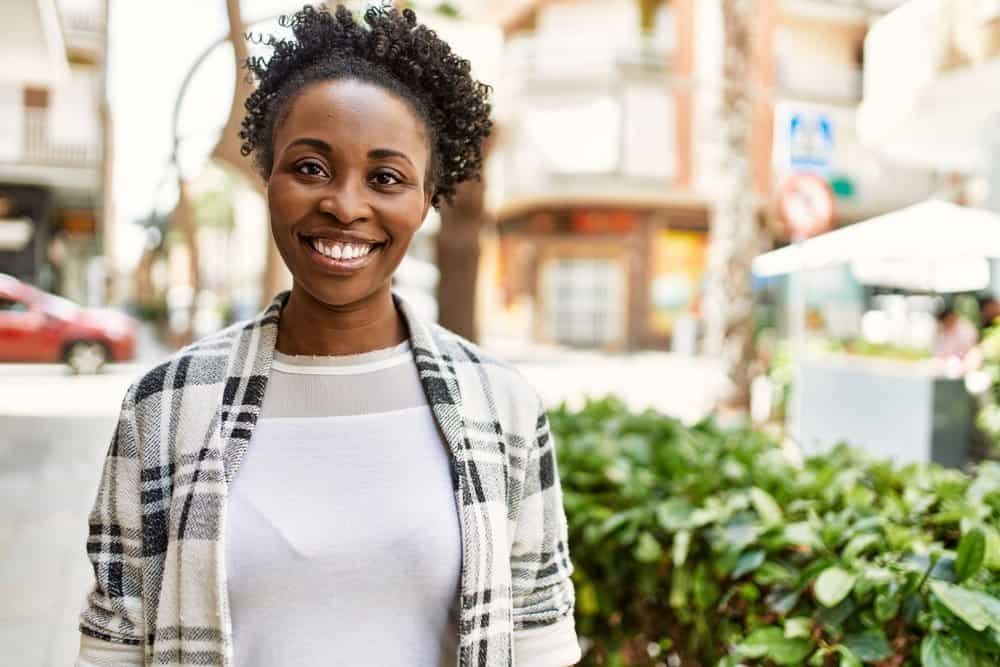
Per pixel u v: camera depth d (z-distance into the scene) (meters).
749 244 7.03
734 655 1.60
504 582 1.08
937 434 5.48
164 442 1.02
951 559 1.59
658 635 2.12
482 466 1.10
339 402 1.08
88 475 5.39
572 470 2.54
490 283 23.48
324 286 1.04
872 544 1.70
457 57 1.17
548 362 16.45
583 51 18.89
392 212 1.04
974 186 9.52
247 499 1.01
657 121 19.05
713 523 1.95
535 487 1.18
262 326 1.11
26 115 16.28
